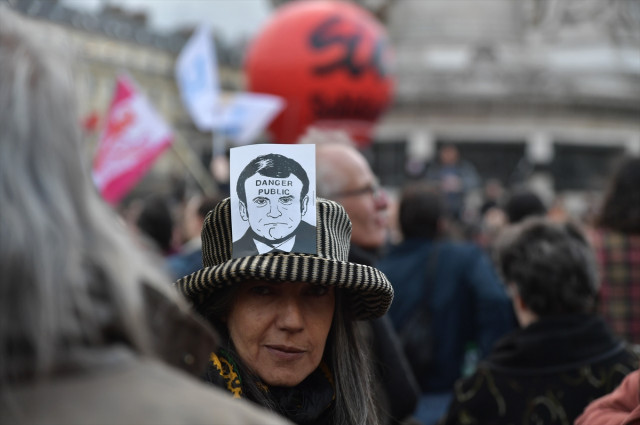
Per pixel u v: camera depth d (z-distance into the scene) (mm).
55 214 1427
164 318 1631
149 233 7227
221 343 2607
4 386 1389
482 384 3959
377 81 17281
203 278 2473
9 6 1579
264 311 2588
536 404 3816
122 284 1483
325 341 2721
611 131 29500
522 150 29047
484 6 31156
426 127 29047
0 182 1404
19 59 1469
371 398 2875
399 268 5723
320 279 2410
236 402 1582
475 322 5672
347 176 4723
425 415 5434
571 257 3934
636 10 31812
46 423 1388
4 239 1367
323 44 16938
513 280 4035
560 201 16016
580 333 3865
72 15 32688
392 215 7801
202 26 12180
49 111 1465
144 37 38750
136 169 8500
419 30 30766
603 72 30172
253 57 17562
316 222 2459
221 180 11445
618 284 5363
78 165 1492
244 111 13562
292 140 17203
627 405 3266
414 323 5590
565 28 31297
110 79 34750
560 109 29031
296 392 2660
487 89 28906
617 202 5422
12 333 1375
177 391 1518
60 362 1426
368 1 30781
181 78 12344
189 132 31734
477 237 13789
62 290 1404
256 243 2422
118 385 1469
